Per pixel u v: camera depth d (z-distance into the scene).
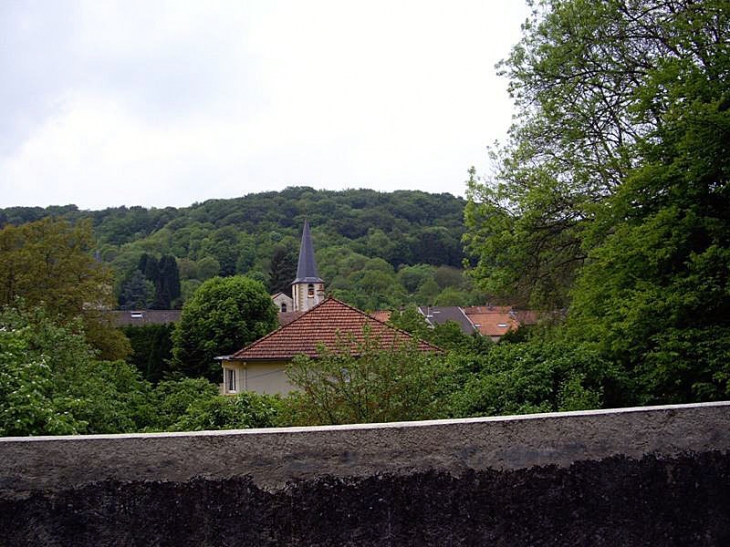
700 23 11.47
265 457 3.13
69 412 7.14
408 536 3.19
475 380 9.07
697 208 9.67
